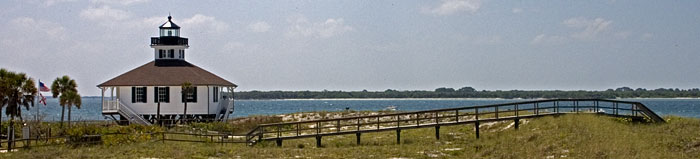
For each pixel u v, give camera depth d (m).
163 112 58.03
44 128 43.97
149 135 38.84
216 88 62.25
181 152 32.09
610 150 29.58
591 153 29.12
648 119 39.34
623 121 39.25
